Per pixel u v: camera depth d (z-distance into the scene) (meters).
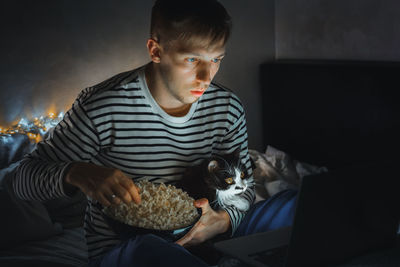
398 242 1.13
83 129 1.29
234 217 1.38
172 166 1.41
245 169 1.52
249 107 3.11
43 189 1.22
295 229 0.90
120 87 1.32
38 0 2.35
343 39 2.66
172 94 1.27
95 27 2.52
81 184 1.14
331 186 0.92
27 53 2.36
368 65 2.33
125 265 1.06
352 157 2.48
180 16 1.14
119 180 1.13
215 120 1.45
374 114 2.30
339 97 2.50
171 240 1.18
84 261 1.76
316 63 2.70
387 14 2.37
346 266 0.99
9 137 2.25
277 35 3.11
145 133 1.35
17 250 1.83
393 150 2.21
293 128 2.90
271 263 0.98
